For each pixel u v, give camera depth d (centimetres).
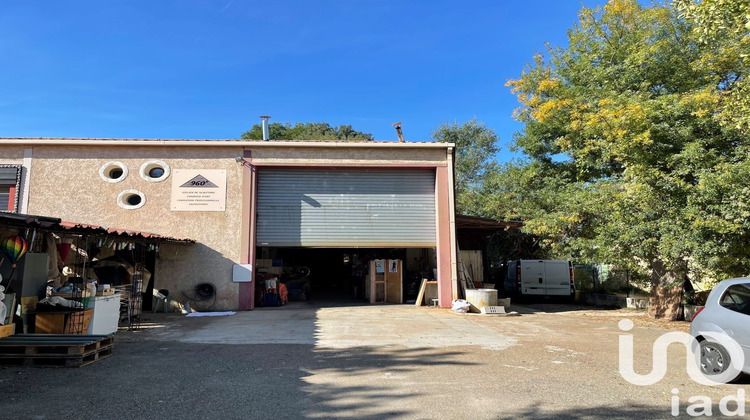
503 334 912
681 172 941
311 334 895
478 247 1873
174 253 1294
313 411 446
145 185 1318
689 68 1264
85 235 866
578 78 1553
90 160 1316
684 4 797
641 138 975
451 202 1397
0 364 612
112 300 873
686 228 926
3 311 620
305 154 1377
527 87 1727
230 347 766
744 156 906
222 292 1290
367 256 1752
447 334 904
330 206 1396
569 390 522
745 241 875
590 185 1234
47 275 802
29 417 416
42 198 1288
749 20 687
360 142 1380
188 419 420
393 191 1423
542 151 1625
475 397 492
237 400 477
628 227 1038
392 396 494
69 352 609
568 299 1805
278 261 1669
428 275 1593
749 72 1044
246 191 1337
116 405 455
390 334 898
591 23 1526
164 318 1141
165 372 592
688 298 1240
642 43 1338
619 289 1641
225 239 1312
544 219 1278
